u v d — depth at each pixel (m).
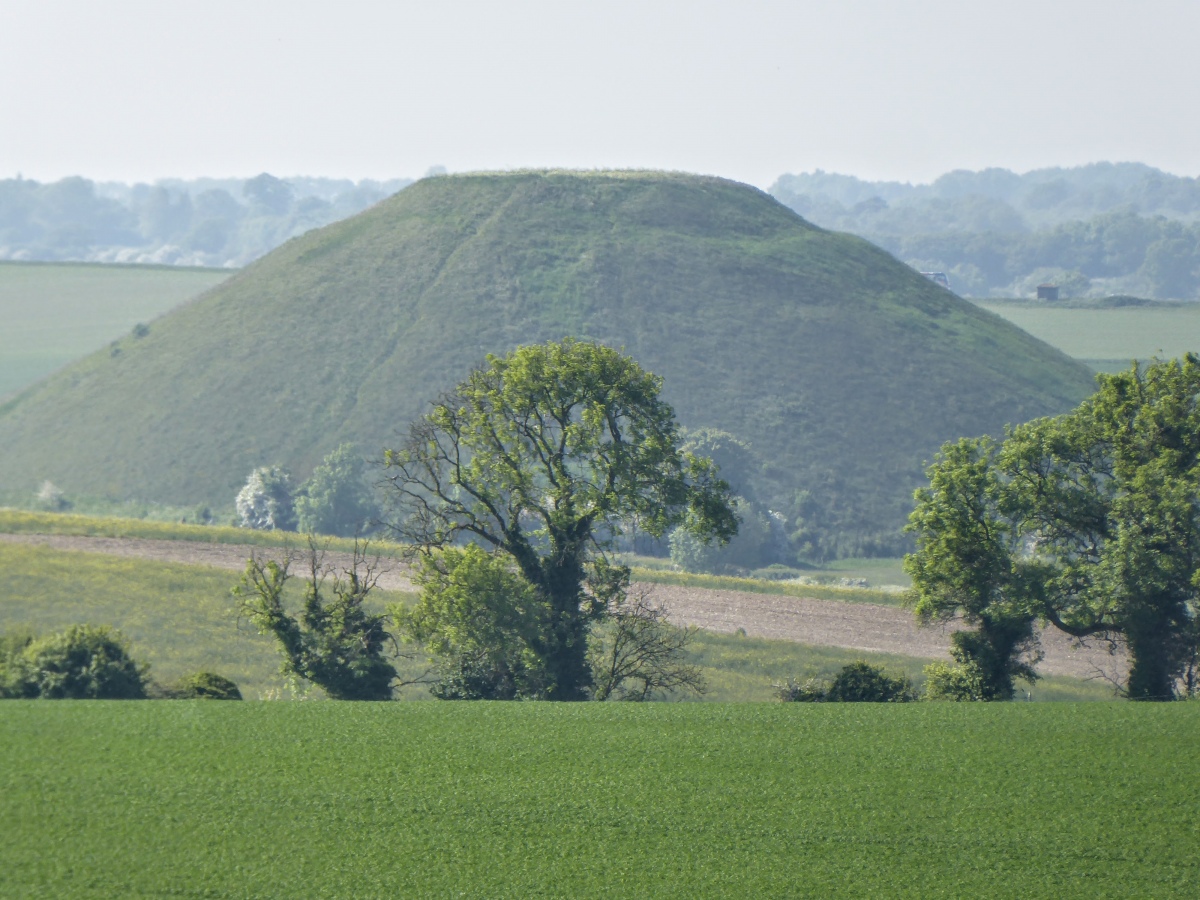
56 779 78.12
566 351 152.50
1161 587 145.38
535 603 138.50
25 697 108.69
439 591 136.25
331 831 72.25
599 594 150.25
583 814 76.44
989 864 71.00
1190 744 92.50
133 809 73.88
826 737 93.56
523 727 94.19
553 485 152.38
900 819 77.06
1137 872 70.44
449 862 69.12
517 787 80.50
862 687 131.75
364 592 141.38
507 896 65.56
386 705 100.00
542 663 137.00
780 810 78.06
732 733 94.12
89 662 112.31
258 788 78.12
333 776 81.06
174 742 86.38
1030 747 91.56
